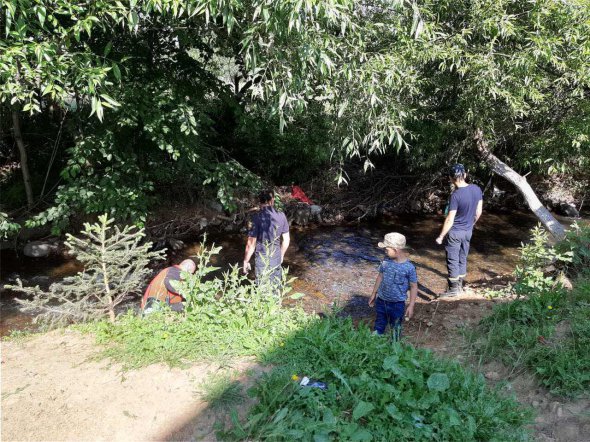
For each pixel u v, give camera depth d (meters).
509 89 6.00
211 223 8.91
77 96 5.88
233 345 3.19
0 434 2.43
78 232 7.74
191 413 2.59
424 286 6.70
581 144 7.04
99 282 3.81
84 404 2.68
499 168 8.15
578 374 3.07
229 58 8.00
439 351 3.96
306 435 2.30
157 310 3.64
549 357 3.36
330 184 10.70
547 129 7.70
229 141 10.27
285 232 4.82
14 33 3.41
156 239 8.09
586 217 10.61
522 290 4.69
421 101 7.85
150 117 5.87
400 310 4.08
